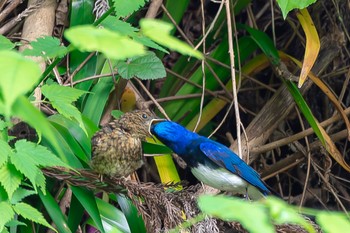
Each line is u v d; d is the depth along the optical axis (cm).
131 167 718
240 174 773
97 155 700
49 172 710
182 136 787
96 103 871
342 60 1073
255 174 779
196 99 999
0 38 695
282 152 1125
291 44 1127
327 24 1038
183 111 995
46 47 638
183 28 1144
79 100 877
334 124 1081
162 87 1027
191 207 691
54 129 751
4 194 639
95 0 915
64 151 733
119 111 868
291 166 1038
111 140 702
